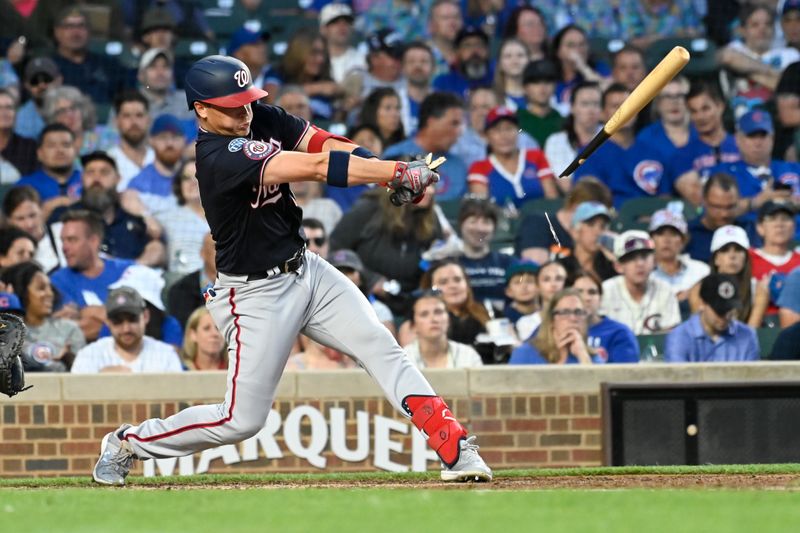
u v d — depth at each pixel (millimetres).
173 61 39000
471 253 33562
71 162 35781
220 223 15344
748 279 33250
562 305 31328
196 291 33031
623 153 36875
